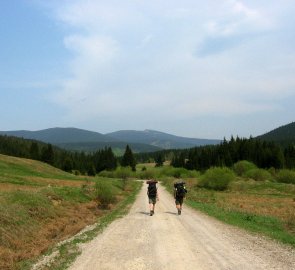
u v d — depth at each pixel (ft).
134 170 535.19
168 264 36.32
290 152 464.65
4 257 49.01
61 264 36.99
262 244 49.16
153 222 69.05
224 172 240.94
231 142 493.77
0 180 160.86
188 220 73.10
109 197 122.11
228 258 39.34
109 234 55.21
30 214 77.20
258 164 441.68
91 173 496.64
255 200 163.43
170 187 227.20
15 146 483.92
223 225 67.62
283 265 36.91
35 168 297.33
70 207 101.04
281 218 88.22
